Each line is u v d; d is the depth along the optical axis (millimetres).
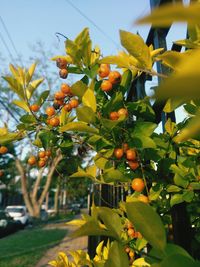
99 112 257
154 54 232
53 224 4242
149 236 116
